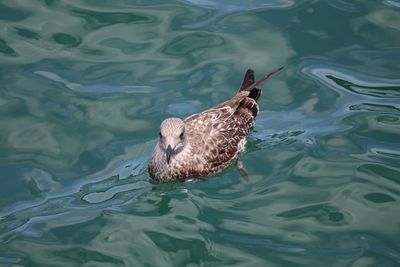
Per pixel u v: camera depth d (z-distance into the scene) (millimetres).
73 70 15844
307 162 13992
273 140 14594
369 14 17312
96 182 13562
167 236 12414
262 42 16594
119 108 15047
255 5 17688
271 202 13164
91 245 12156
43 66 15938
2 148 14117
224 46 16484
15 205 12984
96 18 17266
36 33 16781
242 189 13664
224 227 12617
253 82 14781
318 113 15023
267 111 15219
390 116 14852
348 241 12125
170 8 17594
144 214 12992
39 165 13836
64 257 11891
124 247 12133
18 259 11805
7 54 16203
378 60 16094
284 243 12156
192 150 14070
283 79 15805
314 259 11773
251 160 14438
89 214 12867
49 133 14492
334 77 15758
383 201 12953
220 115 14586
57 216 12781
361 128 14617
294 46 16484
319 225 12523
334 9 17516
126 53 16297
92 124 14703
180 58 16203
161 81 15641
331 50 16375
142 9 17547
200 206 13289
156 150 13773
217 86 15500
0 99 15117
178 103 15117
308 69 15953
